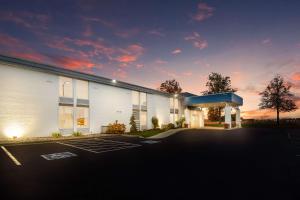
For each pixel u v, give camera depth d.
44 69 20.53
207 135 25.42
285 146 16.12
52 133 21.12
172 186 6.74
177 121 40.38
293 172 8.46
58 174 8.05
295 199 5.69
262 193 6.12
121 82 29.03
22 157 11.33
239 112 44.12
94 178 7.57
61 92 25.25
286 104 54.91
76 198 5.73
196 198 5.75
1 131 17.70
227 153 12.93
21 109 18.97
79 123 23.94
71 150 13.73
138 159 11.01
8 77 18.36
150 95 35.03
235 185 6.84
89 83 25.28
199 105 44.09
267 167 9.29
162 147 15.43
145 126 33.62
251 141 19.44
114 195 5.96
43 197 5.78
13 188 6.49
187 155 12.21
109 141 18.95
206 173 8.28
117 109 28.61
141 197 5.82
